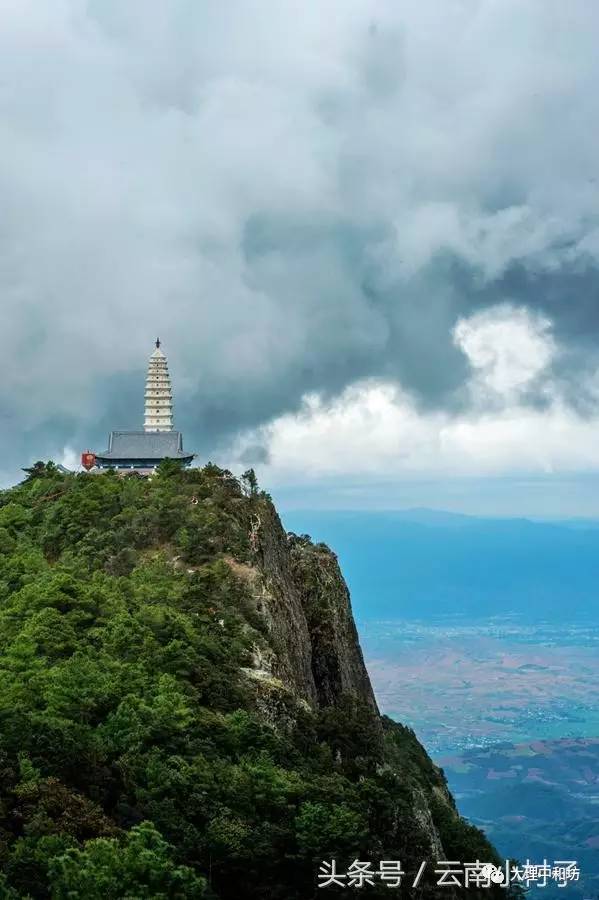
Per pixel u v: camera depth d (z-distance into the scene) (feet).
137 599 395.34
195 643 361.92
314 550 556.92
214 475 525.34
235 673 360.48
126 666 339.77
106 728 306.96
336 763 354.95
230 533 455.63
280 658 396.37
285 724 355.56
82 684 324.39
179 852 271.69
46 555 479.82
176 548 450.71
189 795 289.33
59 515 502.38
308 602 513.45
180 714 318.86
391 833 327.88
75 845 253.03
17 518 508.94
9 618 385.91
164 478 526.57
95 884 239.71
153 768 290.97
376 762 368.68
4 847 250.57
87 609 385.91
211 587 415.23
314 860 288.30
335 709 386.73
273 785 303.68
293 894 286.46
